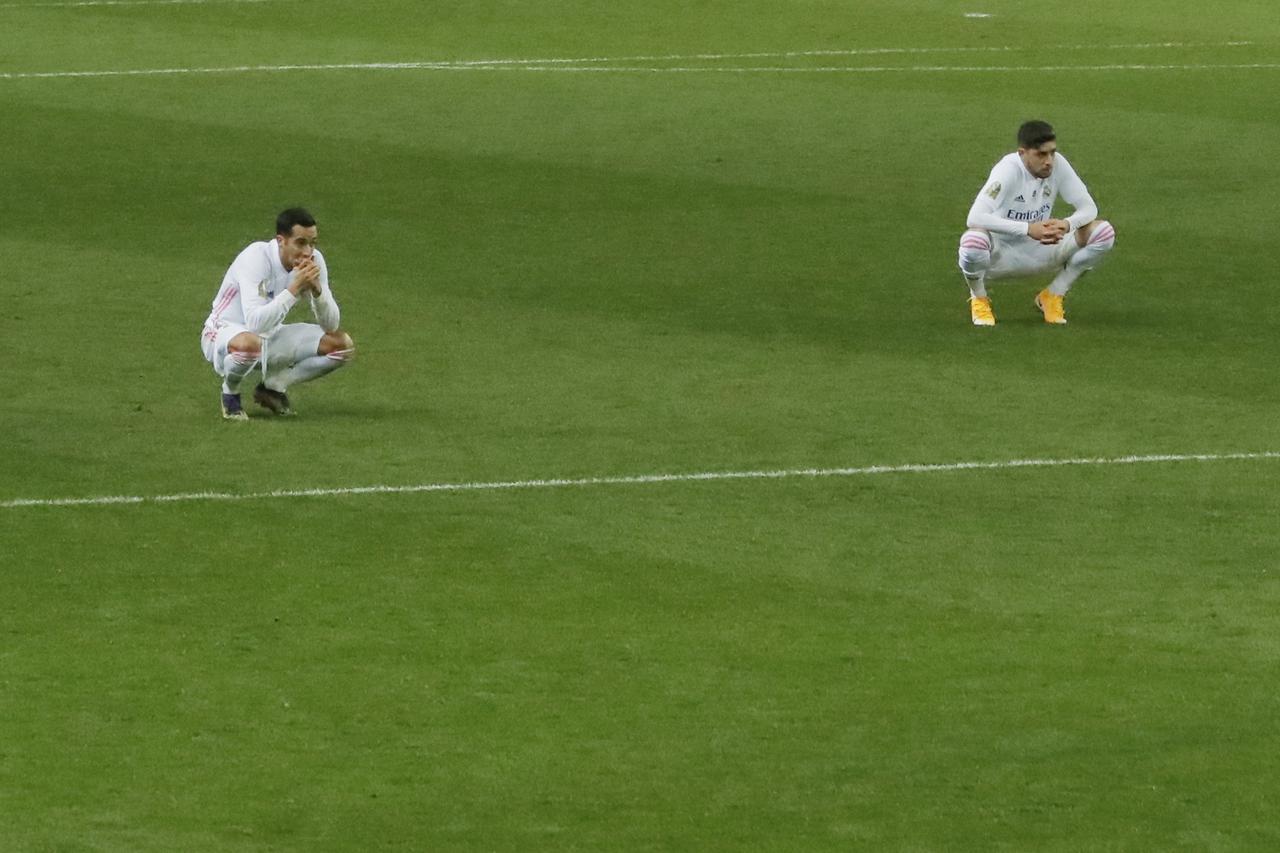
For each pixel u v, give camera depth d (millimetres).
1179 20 95250
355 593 30531
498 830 23203
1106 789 24328
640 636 28953
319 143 69312
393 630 29078
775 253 56656
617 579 31234
